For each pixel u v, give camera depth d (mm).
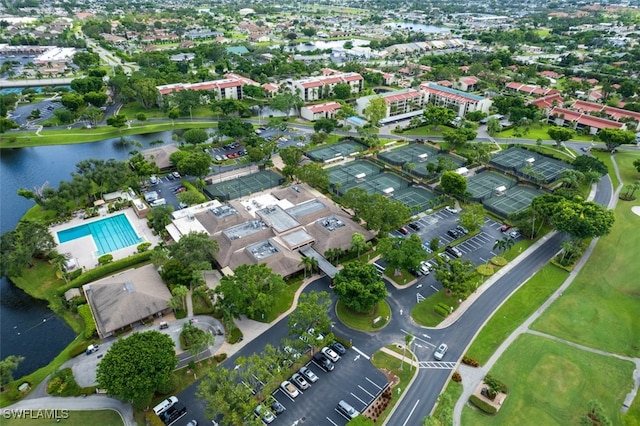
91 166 188000
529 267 141625
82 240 152375
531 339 113250
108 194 180000
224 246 139375
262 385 98812
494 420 91875
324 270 130750
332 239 142000
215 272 135375
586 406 95688
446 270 126062
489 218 169250
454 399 96375
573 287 132750
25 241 135625
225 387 88125
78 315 120688
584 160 198000
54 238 153000
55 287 130625
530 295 129125
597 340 113938
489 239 156000
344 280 117438
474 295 128875
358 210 154125
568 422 92000
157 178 195500
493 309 123562
